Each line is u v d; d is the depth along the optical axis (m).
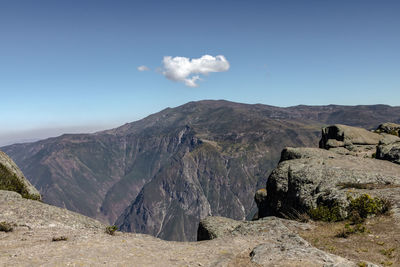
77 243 13.04
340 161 28.81
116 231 18.48
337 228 16.80
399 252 12.36
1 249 12.39
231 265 10.88
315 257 10.87
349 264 10.52
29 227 17.36
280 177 28.31
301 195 24.62
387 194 19.58
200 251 12.76
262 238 14.92
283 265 10.33
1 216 18.17
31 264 10.03
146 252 12.45
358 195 19.55
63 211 22.16
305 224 18.19
